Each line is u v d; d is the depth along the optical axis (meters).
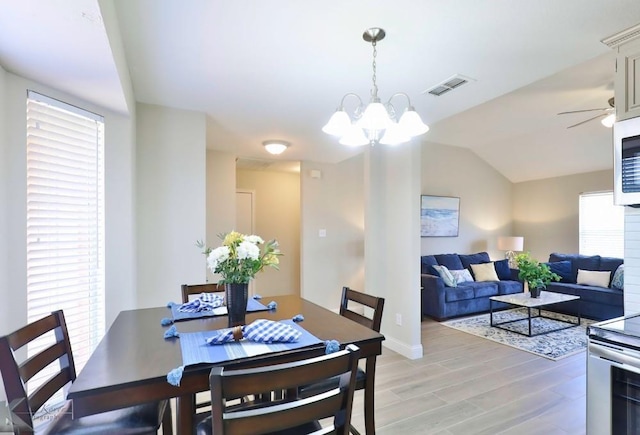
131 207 2.35
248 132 3.55
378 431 2.10
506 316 4.94
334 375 1.03
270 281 5.94
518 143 5.84
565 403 2.45
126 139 2.31
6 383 1.09
